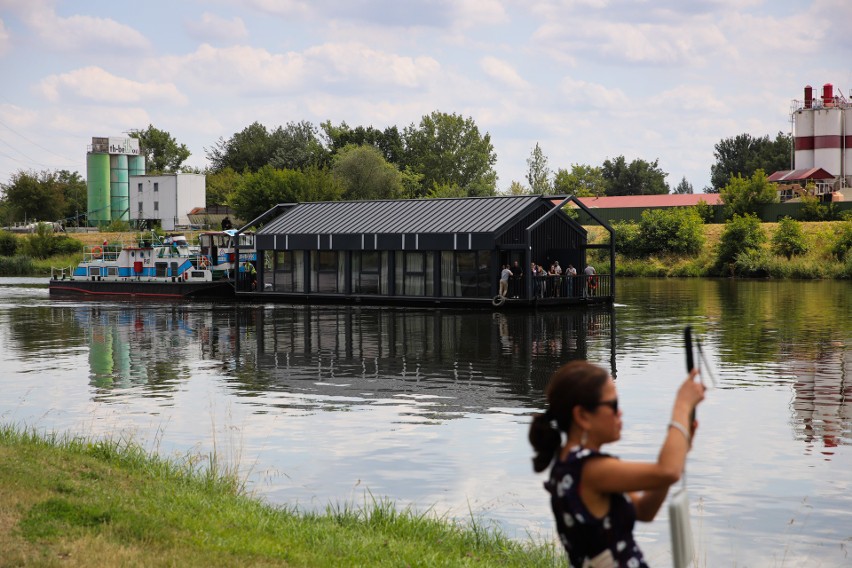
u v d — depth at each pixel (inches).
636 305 1696.6
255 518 355.6
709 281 2618.1
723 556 366.6
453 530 372.5
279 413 661.3
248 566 288.0
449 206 1782.7
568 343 1082.7
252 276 2062.0
